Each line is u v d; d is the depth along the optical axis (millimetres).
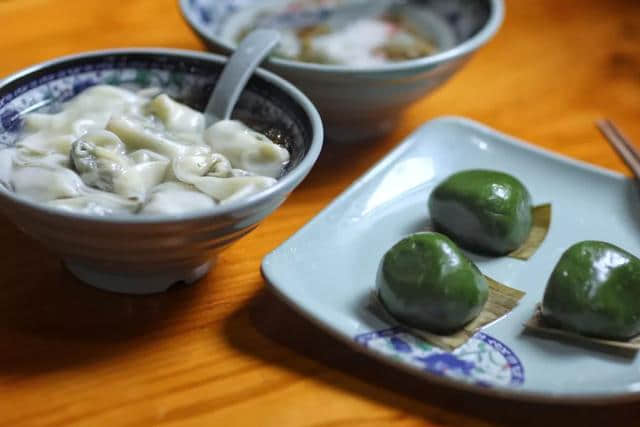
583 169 631
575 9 872
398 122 701
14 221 492
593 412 492
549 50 809
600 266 513
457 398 493
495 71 776
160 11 807
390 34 750
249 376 498
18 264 551
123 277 526
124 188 517
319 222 566
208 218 473
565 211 612
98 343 509
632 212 611
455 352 501
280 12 764
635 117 728
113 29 772
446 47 739
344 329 500
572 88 760
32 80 562
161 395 485
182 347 511
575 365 501
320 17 765
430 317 504
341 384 498
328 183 642
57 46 739
